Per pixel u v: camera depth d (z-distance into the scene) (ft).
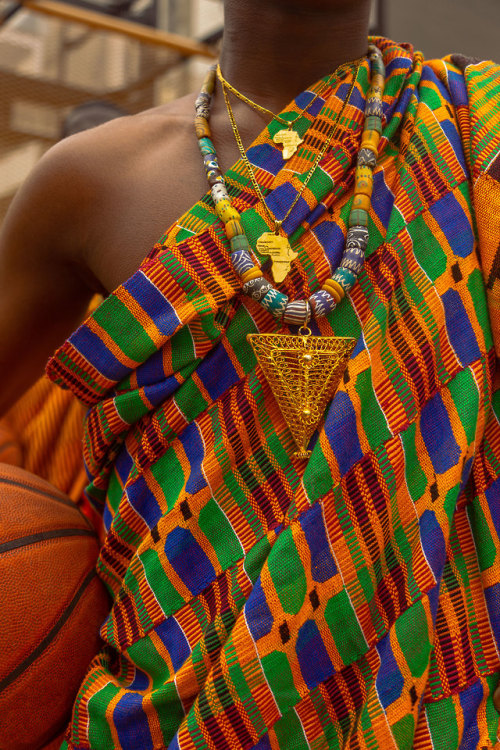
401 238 2.60
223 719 2.31
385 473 2.42
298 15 2.75
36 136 8.71
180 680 2.39
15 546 2.56
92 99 8.76
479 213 2.64
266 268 2.60
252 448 2.53
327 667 2.38
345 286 2.51
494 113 2.77
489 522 2.60
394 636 2.39
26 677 2.47
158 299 2.55
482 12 14.43
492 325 2.63
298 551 2.34
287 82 2.88
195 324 2.55
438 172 2.70
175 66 8.97
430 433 2.53
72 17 8.54
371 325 2.49
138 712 2.43
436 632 2.50
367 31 2.94
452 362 2.57
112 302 2.57
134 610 2.59
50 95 8.67
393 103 2.85
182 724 2.35
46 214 2.86
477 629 2.53
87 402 2.77
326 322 2.56
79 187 2.80
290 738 2.35
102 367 2.63
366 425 2.45
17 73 8.52
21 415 4.77
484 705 2.48
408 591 2.43
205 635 2.40
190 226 2.64
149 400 2.61
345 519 2.39
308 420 2.46
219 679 2.31
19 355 3.25
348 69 2.87
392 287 2.55
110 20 8.70
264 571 2.34
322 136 2.74
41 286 3.06
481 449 2.67
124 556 2.74
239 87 2.92
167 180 2.79
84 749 2.51
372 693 2.36
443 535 2.47
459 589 2.55
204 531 2.52
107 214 2.80
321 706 2.37
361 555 2.38
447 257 2.61
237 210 2.66
